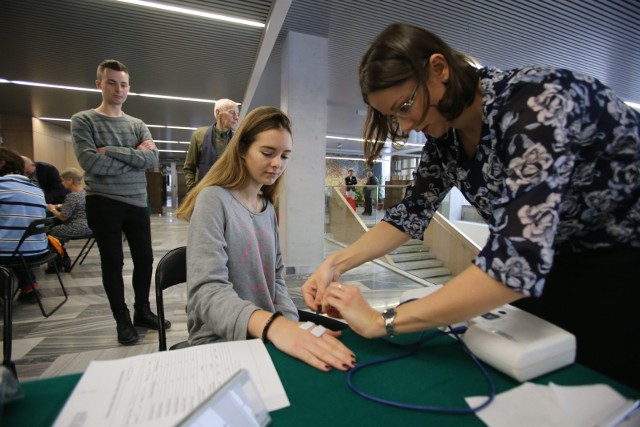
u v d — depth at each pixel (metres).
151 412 0.41
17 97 6.07
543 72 0.52
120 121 1.96
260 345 0.60
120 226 1.93
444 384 0.50
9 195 2.10
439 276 4.59
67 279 3.30
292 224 3.75
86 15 3.24
